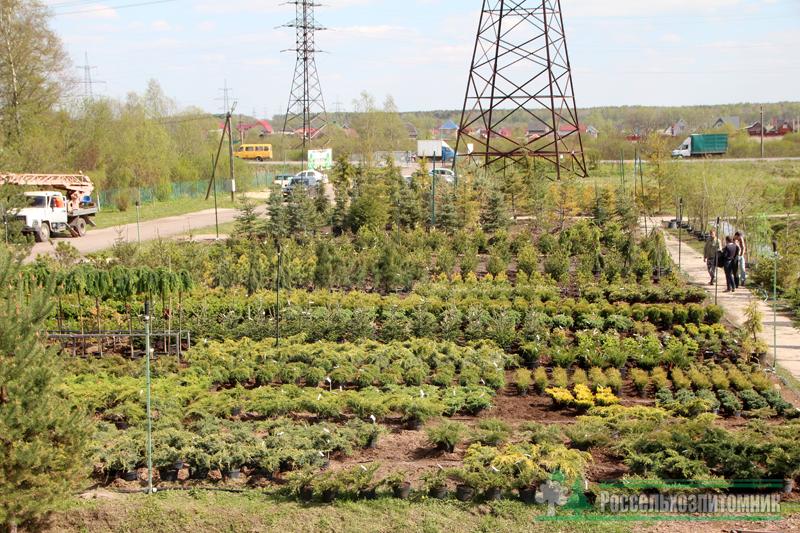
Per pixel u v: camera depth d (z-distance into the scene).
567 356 22.44
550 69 58.28
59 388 15.98
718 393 20.00
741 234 32.34
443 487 14.80
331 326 24.91
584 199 46.50
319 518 14.23
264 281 30.77
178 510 14.44
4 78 66.25
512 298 29.47
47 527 13.96
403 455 16.78
